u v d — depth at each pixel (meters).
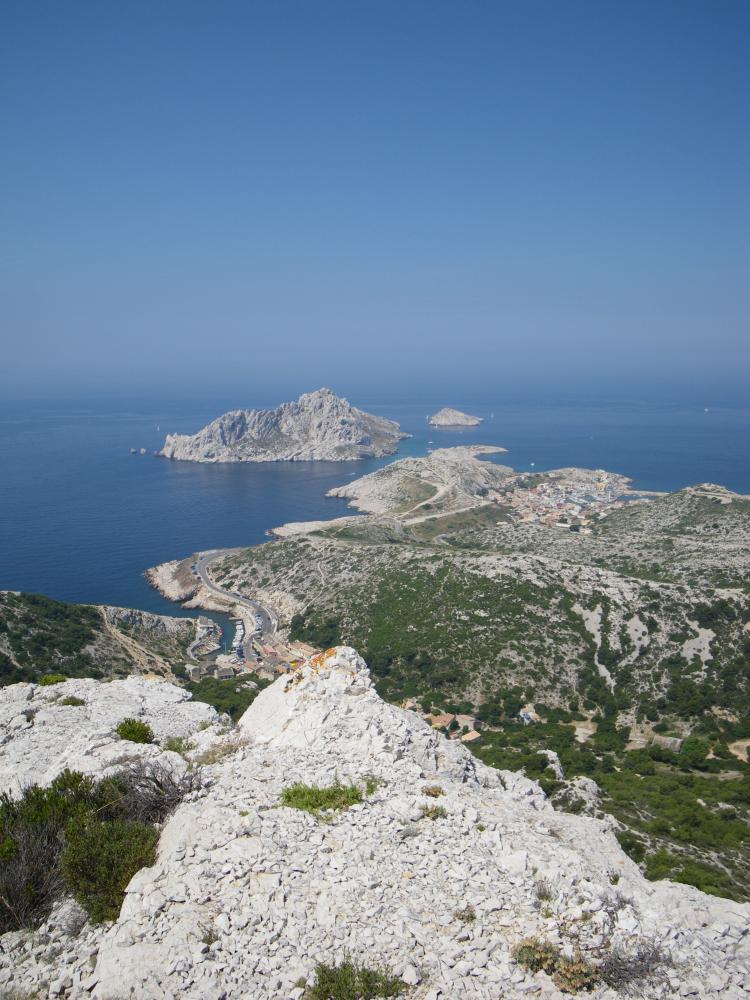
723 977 12.59
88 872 14.71
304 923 12.68
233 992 11.38
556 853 15.27
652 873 33.53
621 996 11.89
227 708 64.62
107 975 11.80
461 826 15.89
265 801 16.41
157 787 17.84
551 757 56.41
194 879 13.66
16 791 21.33
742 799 50.12
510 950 12.45
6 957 13.02
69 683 35.41
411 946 12.34
